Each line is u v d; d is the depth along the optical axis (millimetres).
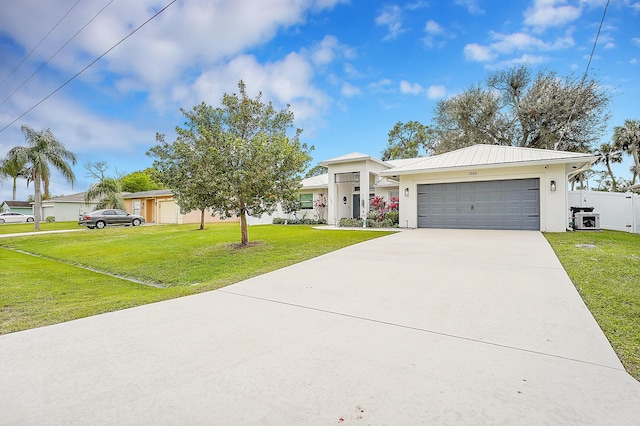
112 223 23984
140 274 8828
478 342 3191
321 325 3768
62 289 7312
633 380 2486
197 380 2592
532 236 10367
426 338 3312
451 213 13703
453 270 6168
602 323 3621
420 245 9125
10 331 3943
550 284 5102
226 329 3721
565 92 21484
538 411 2117
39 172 22797
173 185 12539
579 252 7562
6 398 2393
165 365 2859
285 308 4461
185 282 7500
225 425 2037
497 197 12812
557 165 11680
